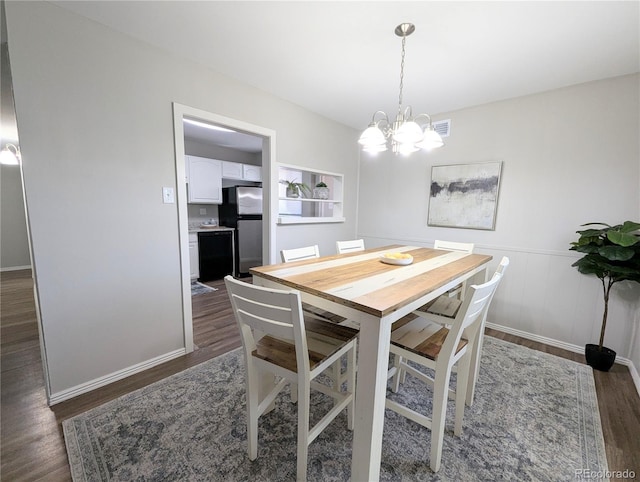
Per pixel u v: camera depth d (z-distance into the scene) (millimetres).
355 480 1138
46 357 1622
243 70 2244
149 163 1939
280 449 1383
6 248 4715
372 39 1812
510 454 1378
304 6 1522
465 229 3047
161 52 1936
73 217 1656
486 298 1349
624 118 2174
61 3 1502
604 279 2291
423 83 2422
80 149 1649
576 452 1393
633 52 1862
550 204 2527
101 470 1255
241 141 4742
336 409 1320
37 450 1353
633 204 2180
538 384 1945
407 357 1366
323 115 3314
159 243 2043
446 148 3123
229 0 1478
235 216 4770
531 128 2582
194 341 2504
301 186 3680
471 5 1484
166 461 1306
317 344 1326
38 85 1491
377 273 1524
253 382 1268
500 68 2139
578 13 1516
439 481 1239
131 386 1851
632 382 1979
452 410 1686
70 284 1677
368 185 3879
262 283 1514
